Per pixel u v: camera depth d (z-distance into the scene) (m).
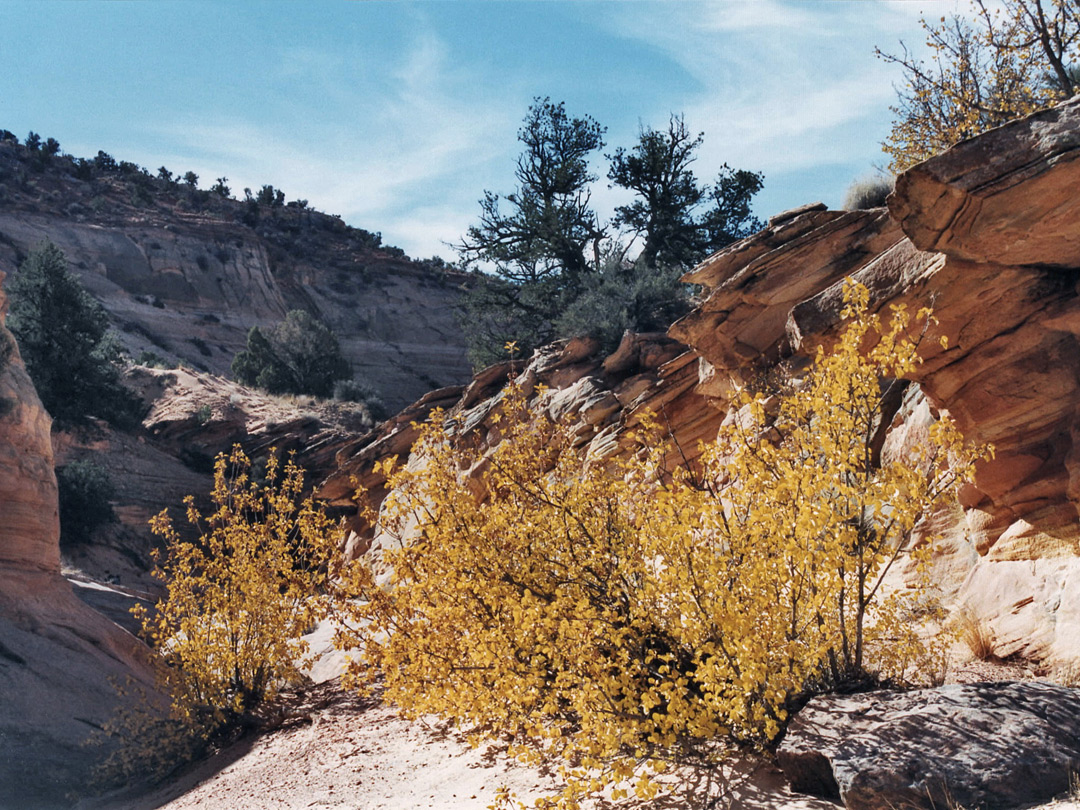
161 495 50.88
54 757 12.38
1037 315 7.48
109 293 94.06
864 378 5.34
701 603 5.34
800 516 4.95
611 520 6.11
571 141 43.84
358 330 111.62
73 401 51.91
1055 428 7.48
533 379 25.75
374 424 64.94
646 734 5.23
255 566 12.52
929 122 14.91
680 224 40.78
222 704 11.98
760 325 13.69
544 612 5.80
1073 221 6.60
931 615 6.10
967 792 4.05
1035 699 4.53
